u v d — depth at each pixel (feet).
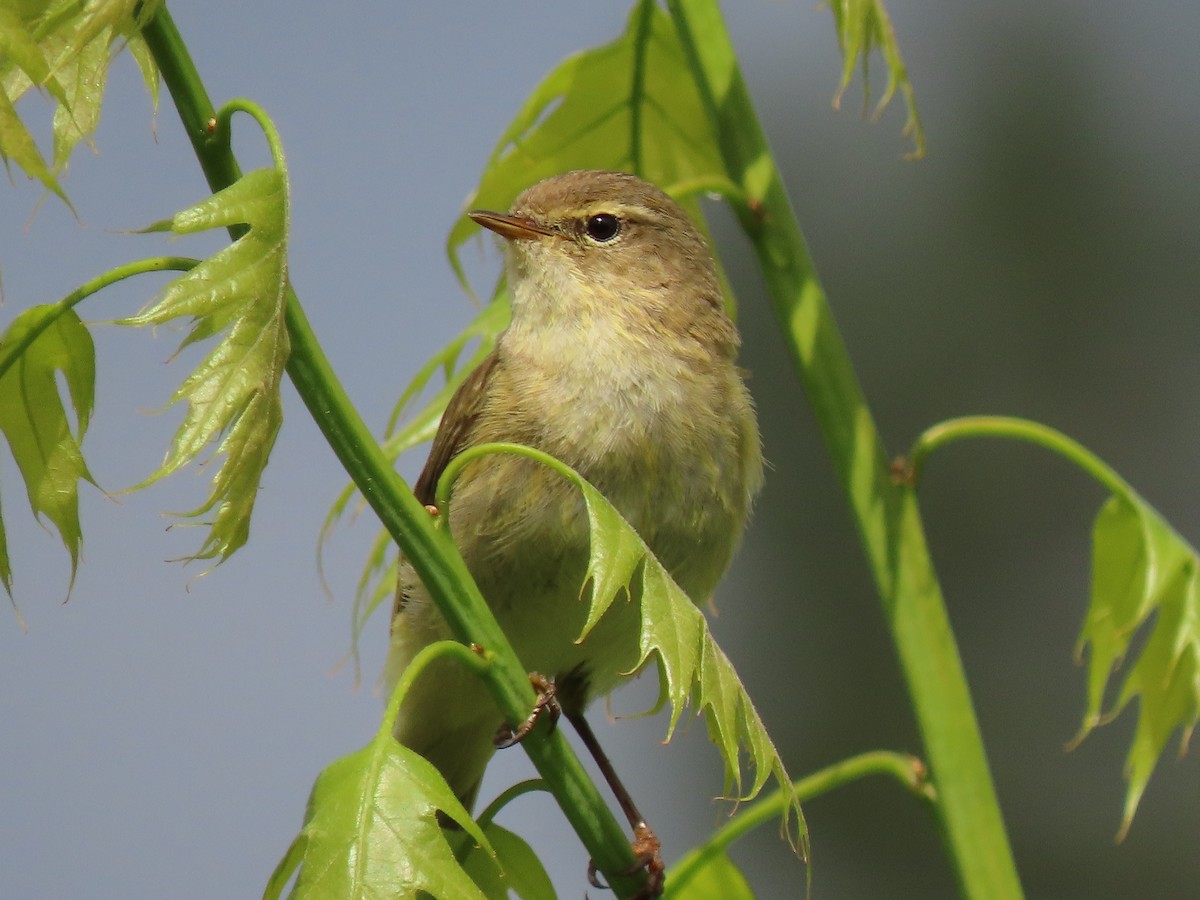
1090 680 19.42
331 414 14.96
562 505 21.58
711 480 22.49
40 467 14.52
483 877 18.26
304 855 12.89
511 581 21.83
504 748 21.40
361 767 13.20
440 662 22.57
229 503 12.60
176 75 14.07
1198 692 19.08
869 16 17.34
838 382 19.04
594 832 16.24
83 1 12.88
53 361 14.43
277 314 12.96
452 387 22.48
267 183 13.23
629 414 22.08
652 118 23.65
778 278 19.34
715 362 23.47
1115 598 19.24
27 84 13.15
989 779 18.10
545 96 22.85
